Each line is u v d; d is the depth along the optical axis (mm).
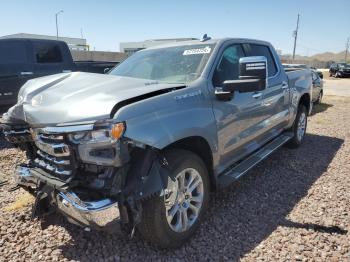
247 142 4285
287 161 5543
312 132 7934
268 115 4766
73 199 2656
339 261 2895
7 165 5336
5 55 7824
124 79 3297
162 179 2811
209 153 3469
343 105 13750
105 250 3076
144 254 3023
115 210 2625
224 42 4039
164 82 3453
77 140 2623
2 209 3830
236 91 3605
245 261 2916
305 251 3035
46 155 2965
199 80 3457
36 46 8320
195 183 3232
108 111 2572
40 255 3014
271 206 3902
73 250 3082
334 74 41125
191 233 3191
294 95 5719
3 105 7836
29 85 3562
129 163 2748
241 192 4285
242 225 3486
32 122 2887
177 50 4172
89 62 10164
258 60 3215
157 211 2818
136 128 2650
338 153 6062
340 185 4535
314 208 3848
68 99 2854
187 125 3039
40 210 3143
